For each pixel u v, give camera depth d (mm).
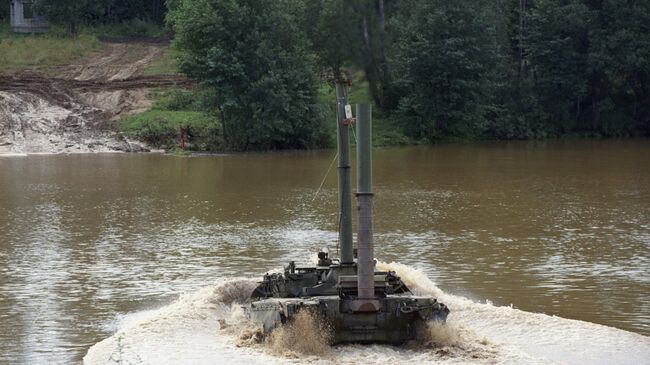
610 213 38781
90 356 18406
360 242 18297
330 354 17734
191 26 69812
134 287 25781
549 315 21531
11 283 26469
